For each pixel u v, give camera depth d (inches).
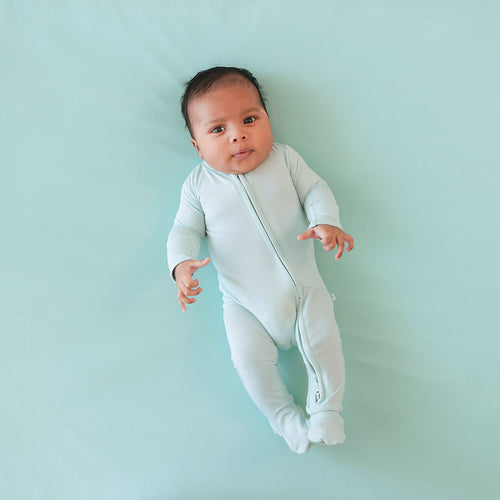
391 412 60.9
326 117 64.6
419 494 58.4
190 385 62.6
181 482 60.0
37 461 60.3
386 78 65.0
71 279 63.6
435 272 63.4
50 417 61.3
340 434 54.1
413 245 63.7
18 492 59.6
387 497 58.5
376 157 64.2
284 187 57.6
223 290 60.4
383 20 66.0
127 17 66.4
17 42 65.9
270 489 59.4
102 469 60.2
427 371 61.9
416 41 65.6
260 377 56.5
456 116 64.4
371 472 59.3
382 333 62.9
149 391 62.3
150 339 63.2
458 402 60.9
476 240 63.3
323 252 64.2
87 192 64.5
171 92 65.0
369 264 63.9
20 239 63.8
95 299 63.4
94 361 62.6
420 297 63.2
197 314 63.7
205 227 59.7
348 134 64.4
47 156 64.7
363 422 60.8
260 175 57.2
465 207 63.6
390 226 63.9
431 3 66.3
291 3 66.4
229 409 62.0
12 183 64.4
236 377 62.9
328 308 57.9
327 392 55.8
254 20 66.2
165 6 66.7
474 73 64.9
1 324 62.7
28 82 65.4
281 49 65.5
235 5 66.6
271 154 58.7
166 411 61.9
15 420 61.1
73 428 61.1
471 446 59.6
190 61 65.4
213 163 55.9
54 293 63.3
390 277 63.6
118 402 61.9
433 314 62.9
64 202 64.4
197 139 56.4
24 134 64.9
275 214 56.9
